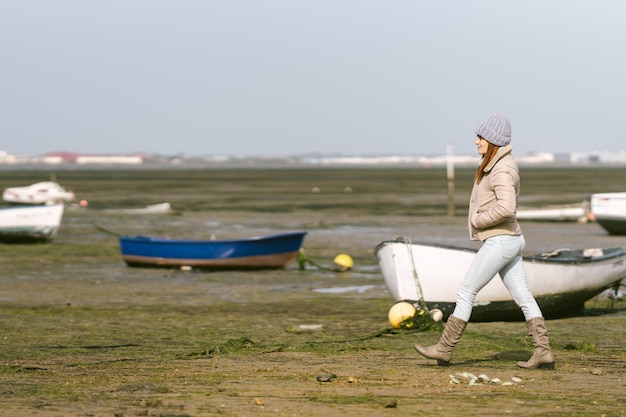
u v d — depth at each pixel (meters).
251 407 9.07
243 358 12.70
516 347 13.48
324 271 27.56
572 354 12.87
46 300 20.58
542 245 36.03
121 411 8.86
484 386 10.25
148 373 11.34
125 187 104.25
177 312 18.59
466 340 14.27
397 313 15.59
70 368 11.85
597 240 38.28
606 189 100.75
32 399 9.57
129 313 18.36
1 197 74.81
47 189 64.12
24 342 14.48
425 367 11.62
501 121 10.96
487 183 11.05
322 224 47.62
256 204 68.25
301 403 9.28
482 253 11.16
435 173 195.12
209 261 27.48
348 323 16.86
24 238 35.88
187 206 65.12
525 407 9.11
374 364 11.96
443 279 16.08
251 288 23.30
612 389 10.09
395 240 16.27
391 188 104.44
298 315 18.09
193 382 10.61
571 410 8.97
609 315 17.77
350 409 8.98
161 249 27.91
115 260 30.41
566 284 16.89
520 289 11.32
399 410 8.95
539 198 79.06
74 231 42.88
